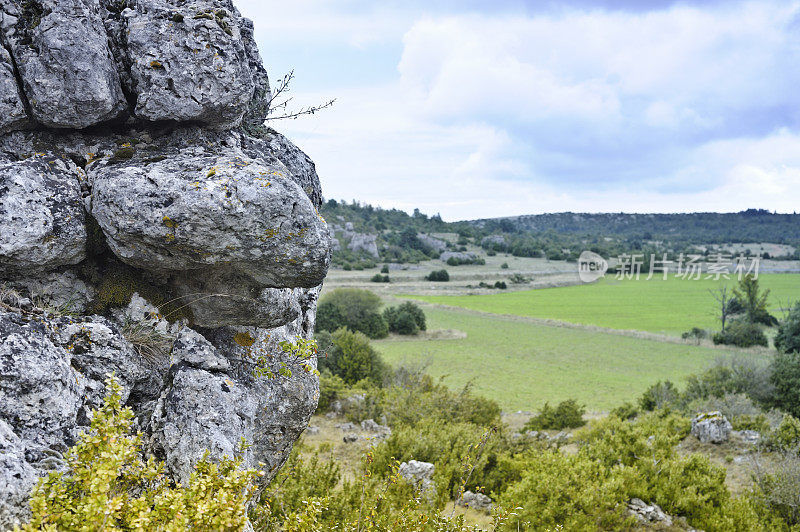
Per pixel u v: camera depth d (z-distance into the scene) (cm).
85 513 254
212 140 422
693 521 1132
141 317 393
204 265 367
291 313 458
